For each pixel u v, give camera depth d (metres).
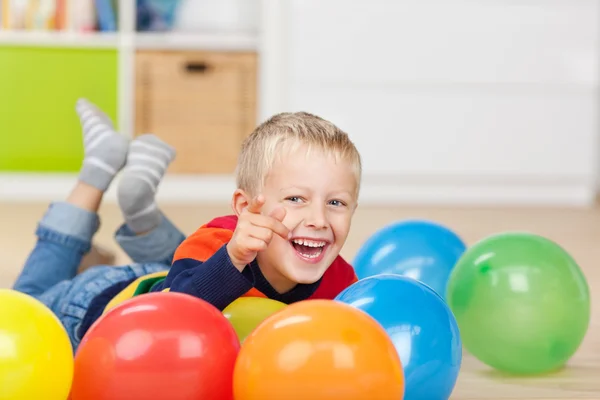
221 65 4.60
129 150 1.88
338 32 4.61
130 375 1.12
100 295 1.61
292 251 1.39
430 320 1.27
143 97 4.59
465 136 4.70
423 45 4.64
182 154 4.61
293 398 1.06
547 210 4.50
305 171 1.37
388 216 4.09
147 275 1.57
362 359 1.07
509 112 4.71
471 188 4.78
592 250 3.24
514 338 1.57
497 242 1.66
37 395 1.12
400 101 4.66
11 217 3.89
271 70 4.61
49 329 1.16
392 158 4.68
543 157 4.75
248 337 1.15
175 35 4.60
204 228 1.53
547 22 4.67
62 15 4.57
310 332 1.09
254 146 1.44
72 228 1.82
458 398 1.48
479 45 4.66
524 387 1.56
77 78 4.56
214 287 1.29
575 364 1.73
